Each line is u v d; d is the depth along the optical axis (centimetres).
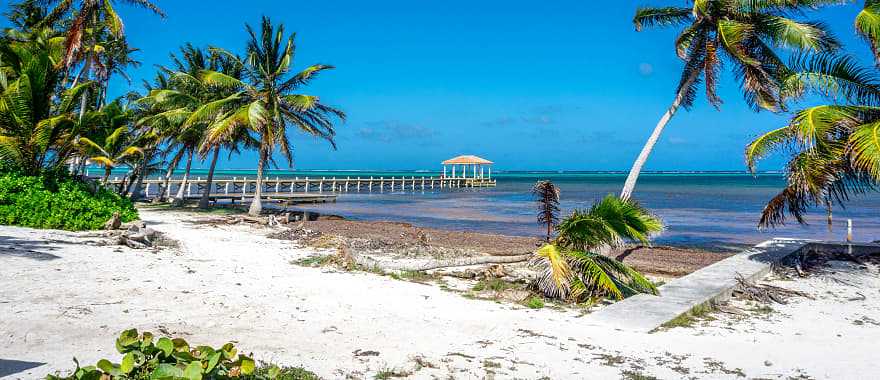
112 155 2355
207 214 2575
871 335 771
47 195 1548
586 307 898
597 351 640
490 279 1110
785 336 754
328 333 672
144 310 716
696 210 3481
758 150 1208
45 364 482
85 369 272
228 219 2291
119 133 2303
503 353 620
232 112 2548
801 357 643
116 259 1095
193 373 260
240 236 1773
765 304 979
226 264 1177
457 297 953
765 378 560
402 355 594
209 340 604
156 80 3070
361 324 727
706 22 1492
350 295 919
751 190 6738
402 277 1131
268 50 2516
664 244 1941
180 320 682
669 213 3272
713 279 1102
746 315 887
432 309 843
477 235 2031
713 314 888
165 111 2806
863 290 1123
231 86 2539
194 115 2455
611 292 979
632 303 893
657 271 1334
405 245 1634
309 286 979
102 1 1952
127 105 2927
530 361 592
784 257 1427
